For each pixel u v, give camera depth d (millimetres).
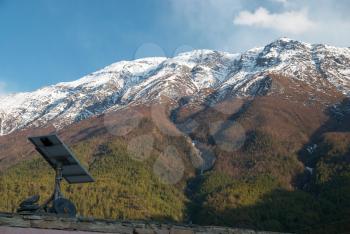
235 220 84062
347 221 51188
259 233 11734
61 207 10562
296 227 80062
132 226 9883
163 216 88875
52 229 9078
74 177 11328
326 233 51344
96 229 9484
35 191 88312
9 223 8750
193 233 10562
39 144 10578
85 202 86125
